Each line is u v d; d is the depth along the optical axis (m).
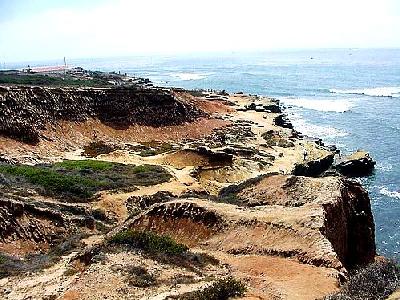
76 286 16.39
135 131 71.06
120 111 72.00
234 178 52.78
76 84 103.31
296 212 25.52
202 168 53.16
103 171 47.56
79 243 28.06
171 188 43.78
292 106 122.94
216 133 75.31
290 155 63.62
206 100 99.06
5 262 23.61
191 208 26.98
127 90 74.94
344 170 63.81
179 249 20.77
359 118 102.81
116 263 18.19
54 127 63.25
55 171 44.59
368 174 64.00
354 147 78.44
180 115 78.12
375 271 16.02
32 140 58.25
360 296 13.92
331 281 18.11
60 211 33.28
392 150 75.88
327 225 24.44
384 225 46.19
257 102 109.50
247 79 194.62
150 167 50.50
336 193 29.27
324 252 21.11
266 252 22.39
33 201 33.38
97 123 68.88
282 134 77.19
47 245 29.11
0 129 56.50
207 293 14.69
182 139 72.50
